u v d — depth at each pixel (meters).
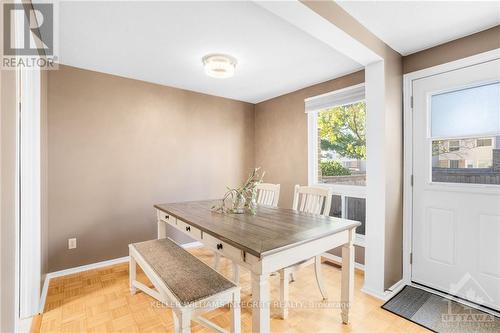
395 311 1.95
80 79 2.68
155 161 3.20
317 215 2.01
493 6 1.62
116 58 2.45
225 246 1.48
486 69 1.91
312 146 3.37
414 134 2.31
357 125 2.97
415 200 2.32
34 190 1.87
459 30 1.93
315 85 3.26
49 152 2.50
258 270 1.24
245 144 4.12
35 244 1.89
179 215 1.98
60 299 2.14
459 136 2.08
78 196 2.68
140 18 1.77
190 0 1.57
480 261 1.97
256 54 2.37
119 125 2.93
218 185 3.79
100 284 2.41
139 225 3.08
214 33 1.98
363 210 2.91
